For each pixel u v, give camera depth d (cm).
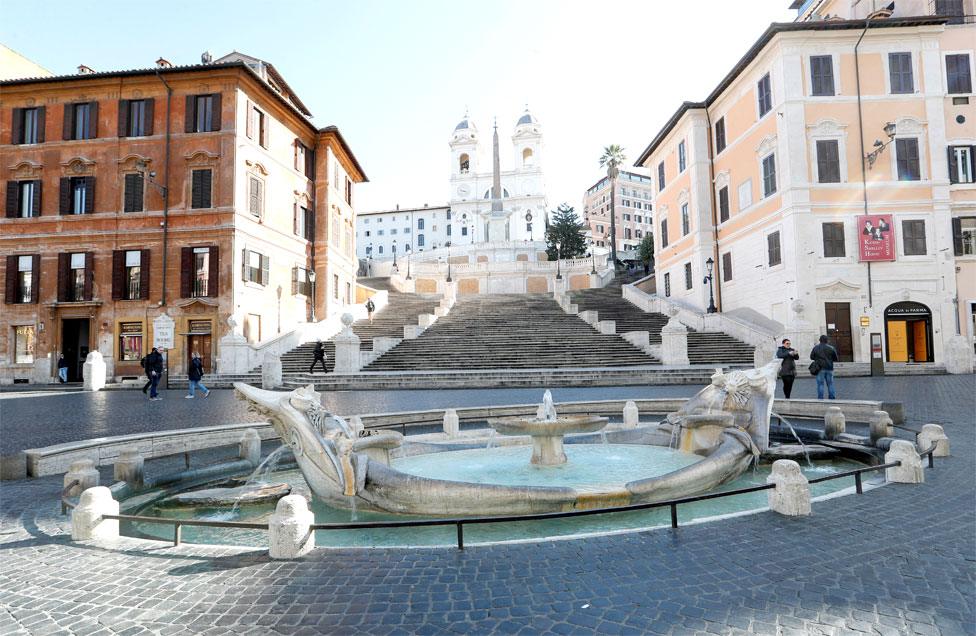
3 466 786
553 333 2958
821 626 319
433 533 588
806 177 2727
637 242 11944
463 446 974
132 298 2988
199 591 389
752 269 3080
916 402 1379
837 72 2767
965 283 2695
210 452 999
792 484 532
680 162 3841
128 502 696
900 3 3109
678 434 932
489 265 6019
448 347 2756
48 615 357
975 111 2741
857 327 2656
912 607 341
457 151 11688
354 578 405
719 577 390
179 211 2964
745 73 3123
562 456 839
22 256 3069
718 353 2561
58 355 2998
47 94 3095
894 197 2705
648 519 611
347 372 2405
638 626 324
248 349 2591
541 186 11275
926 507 546
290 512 458
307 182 3738
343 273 4206
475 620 337
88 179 3039
